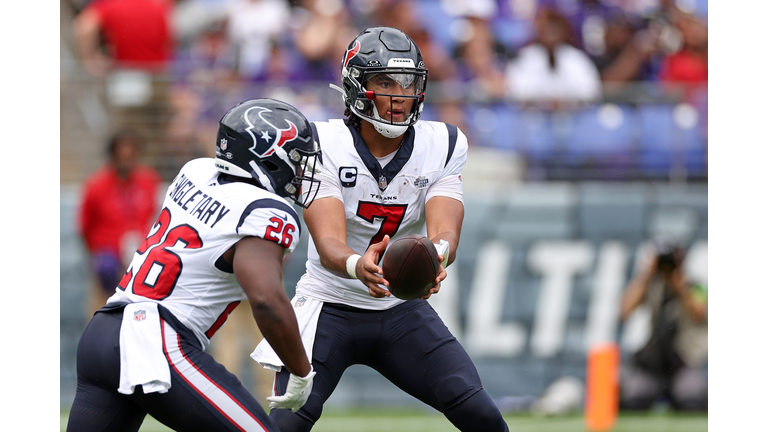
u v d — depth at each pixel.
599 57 32.19
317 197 12.32
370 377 25.70
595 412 21.72
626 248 26.48
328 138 12.52
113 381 10.46
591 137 27.55
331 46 31.22
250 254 10.24
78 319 25.86
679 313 25.19
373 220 12.75
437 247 11.60
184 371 10.41
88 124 27.09
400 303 12.98
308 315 12.84
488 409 12.35
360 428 22.08
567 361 26.00
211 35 32.34
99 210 25.55
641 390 24.98
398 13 31.89
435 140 12.88
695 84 30.47
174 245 10.74
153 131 27.27
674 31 32.94
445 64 31.50
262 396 24.34
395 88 12.09
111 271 25.61
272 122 11.05
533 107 27.55
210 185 11.02
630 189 26.80
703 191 26.97
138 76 27.31
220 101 27.47
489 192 26.61
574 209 26.55
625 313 25.95
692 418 24.19
